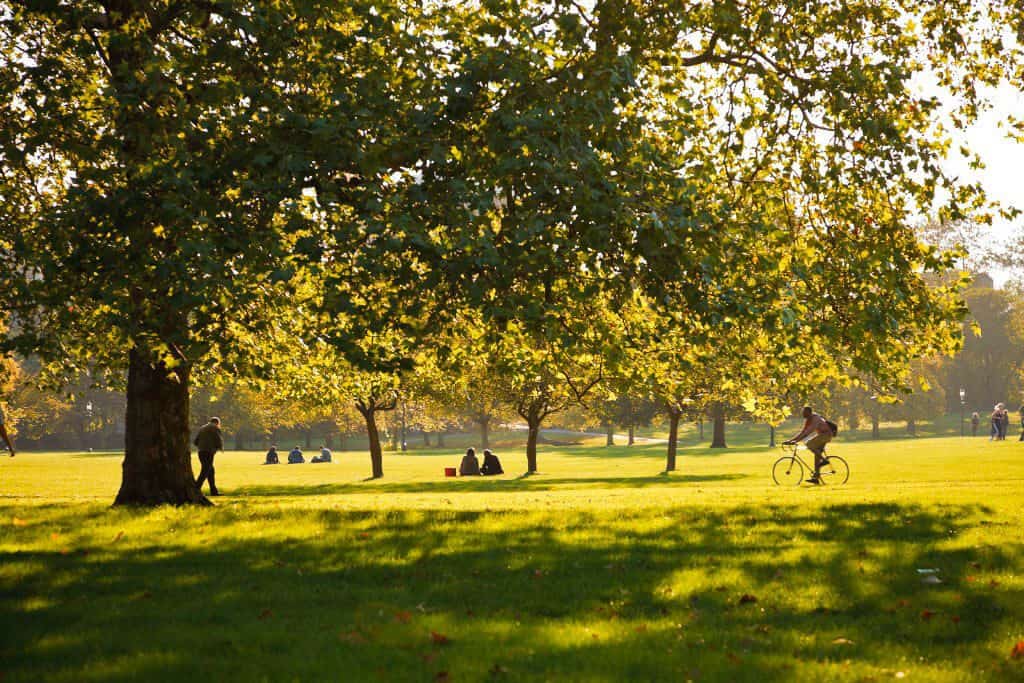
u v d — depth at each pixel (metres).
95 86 14.63
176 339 11.57
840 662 6.14
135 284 11.51
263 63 12.30
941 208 14.63
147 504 17.44
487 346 15.09
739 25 13.54
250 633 6.80
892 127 13.45
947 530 11.96
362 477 44.28
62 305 12.75
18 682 5.60
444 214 11.27
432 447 111.88
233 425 95.44
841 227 14.98
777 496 18.25
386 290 12.49
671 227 11.38
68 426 111.81
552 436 123.69
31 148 12.46
